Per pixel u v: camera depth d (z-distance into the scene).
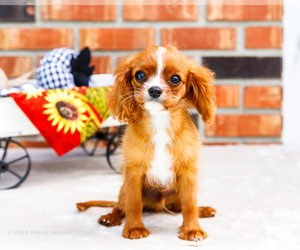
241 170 1.61
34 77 2.14
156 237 0.96
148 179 1.06
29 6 2.11
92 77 1.65
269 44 2.14
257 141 2.19
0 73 1.54
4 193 1.34
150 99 0.95
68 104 1.42
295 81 2.17
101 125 1.53
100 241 0.92
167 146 1.02
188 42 2.15
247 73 2.15
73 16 2.13
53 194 1.33
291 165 1.69
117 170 1.65
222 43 2.14
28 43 2.12
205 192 1.32
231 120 2.16
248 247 0.87
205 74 1.06
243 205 1.18
